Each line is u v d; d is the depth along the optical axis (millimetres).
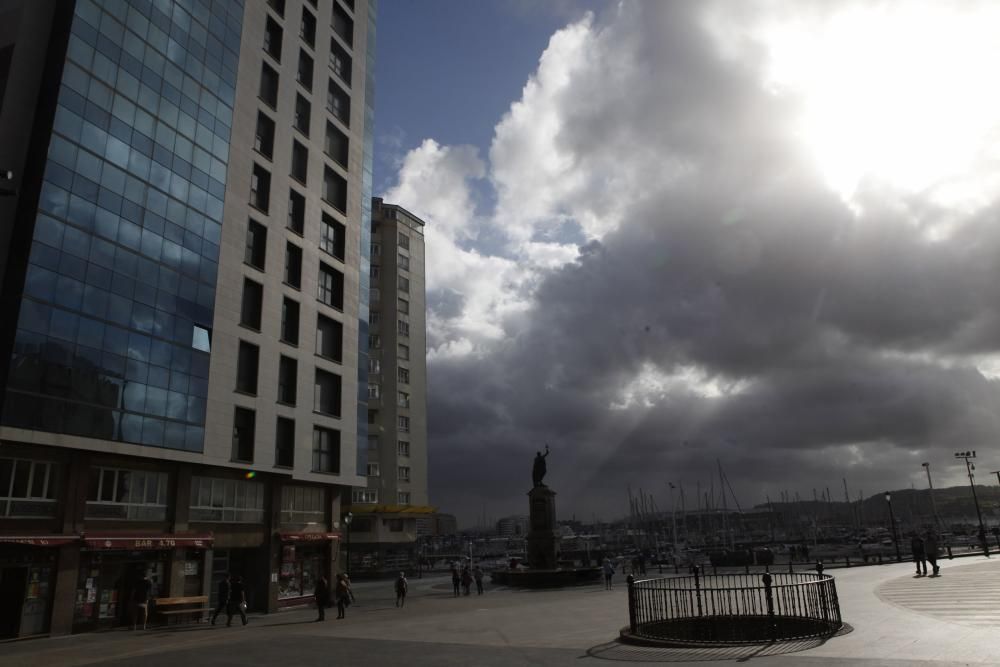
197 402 29984
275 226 37188
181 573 28203
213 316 31781
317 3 44531
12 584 22406
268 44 39812
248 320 34688
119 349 26484
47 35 26688
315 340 39219
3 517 22094
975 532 111125
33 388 23031
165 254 29469
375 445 75375
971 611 16422
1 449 22391
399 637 18781
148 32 30234
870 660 10922
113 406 25844
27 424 22672
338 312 41656
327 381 40406
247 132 36031
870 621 15750
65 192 25250
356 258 44406
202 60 33344
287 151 39156
